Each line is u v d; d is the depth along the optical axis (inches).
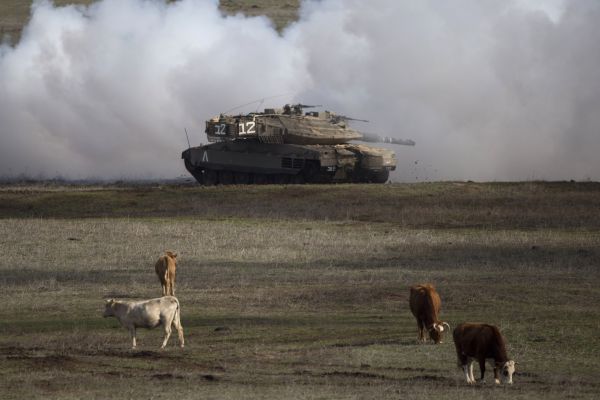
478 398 2726.4
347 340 3826.3
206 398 2736.2
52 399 2748.5
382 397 2743.6
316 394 2792.8
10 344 3754.9
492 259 6343.5
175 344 3772.1
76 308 4665.4
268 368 3275.1
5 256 6407.5
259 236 7396.7
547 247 6850.4
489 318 4315.9
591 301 4827.8
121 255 6520.7
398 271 5816.9
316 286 5260.8
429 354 3476.9
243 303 4800.7
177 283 5393.7
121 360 3403.1
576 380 3065.9
